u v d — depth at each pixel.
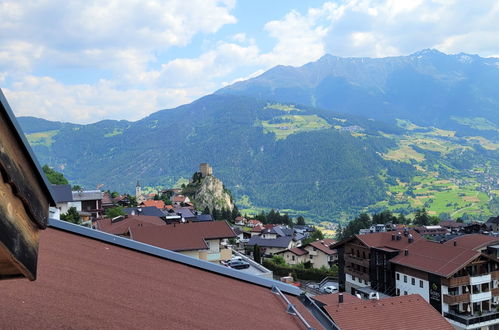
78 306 4.88
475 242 55.47
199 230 42.59
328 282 61.75
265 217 163.88
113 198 126.31
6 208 1.98
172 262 8.99
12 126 2.00
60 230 8.34
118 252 8.21
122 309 5.29
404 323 25.70
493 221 114.94
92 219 75.31
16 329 3.85
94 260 7.07
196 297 7.02
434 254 46.59
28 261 2.17
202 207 179.88
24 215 2.17
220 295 7.74
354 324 24.95
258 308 7.77
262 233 108.44
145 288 6.52
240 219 152.75
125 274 6.91
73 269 6.20
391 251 49.66
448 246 47.28
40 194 2.33
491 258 44.88
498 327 43.09
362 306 26.44
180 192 197.00
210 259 41.62
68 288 5.35
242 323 6.45
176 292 6.91
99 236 8.55
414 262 46.53
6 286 4.77
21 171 2.09
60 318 4.41
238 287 8.89
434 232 102.81
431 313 26.52
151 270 7.70
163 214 82.75
